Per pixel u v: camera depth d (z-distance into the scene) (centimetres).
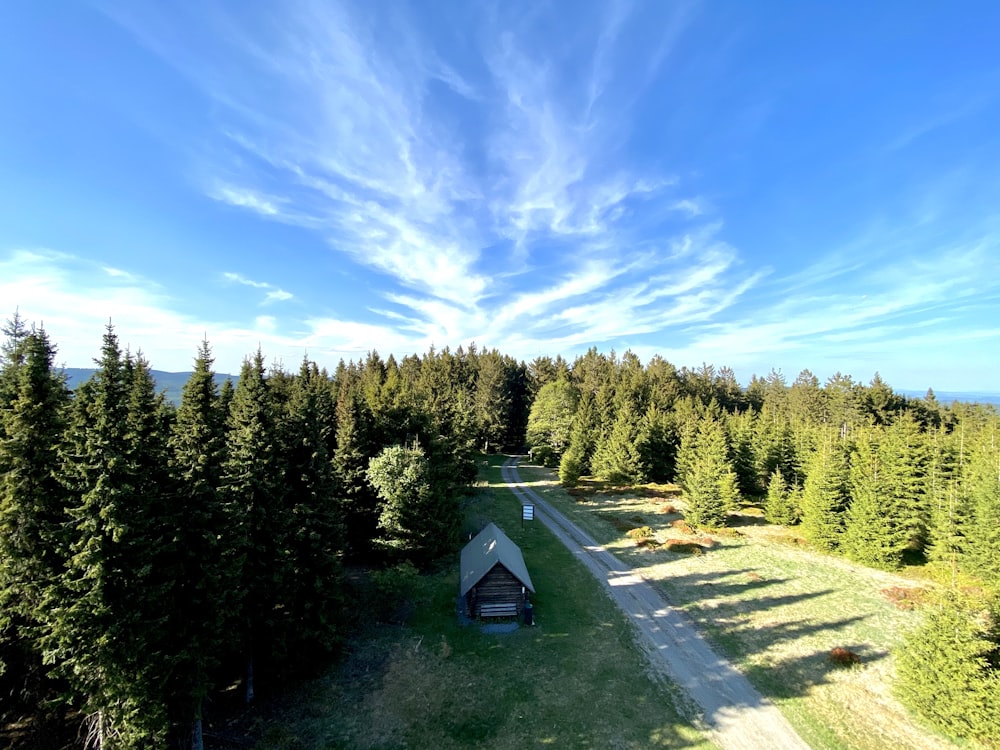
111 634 1470
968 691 2031
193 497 1842
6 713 1691
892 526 4094
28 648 1580
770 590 3588
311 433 2617
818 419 10444
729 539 4825
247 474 2181
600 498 6456
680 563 4131
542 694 2355
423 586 3550
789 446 6231
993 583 3541
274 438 2345
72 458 1511
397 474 3631
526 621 3028
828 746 2022
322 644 2428
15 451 1527
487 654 2694
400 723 2147
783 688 2412
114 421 1562
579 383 12094
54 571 1528
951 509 3881
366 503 3922
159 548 1609
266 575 2227
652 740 2056
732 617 3158
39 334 1645
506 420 11081
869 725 2150
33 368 1609
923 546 4478
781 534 5044
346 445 3934
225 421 2975
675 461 7388
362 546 3891
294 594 2353
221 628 1869
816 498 4600
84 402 1557
